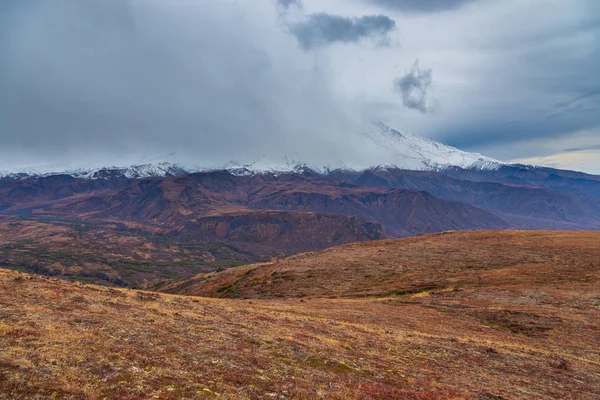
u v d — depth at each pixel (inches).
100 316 895.1
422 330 1400.1
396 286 2591.0
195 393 526.3
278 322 1207.6
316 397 597.3
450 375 885.8
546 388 871.7
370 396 639.8
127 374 552.4
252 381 626.2
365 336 1171.3
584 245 3240.7
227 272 4505.4
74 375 513.7
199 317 1095.6
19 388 444.8
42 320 777.6
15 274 1309.1
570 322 1539.1
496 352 1138.0
